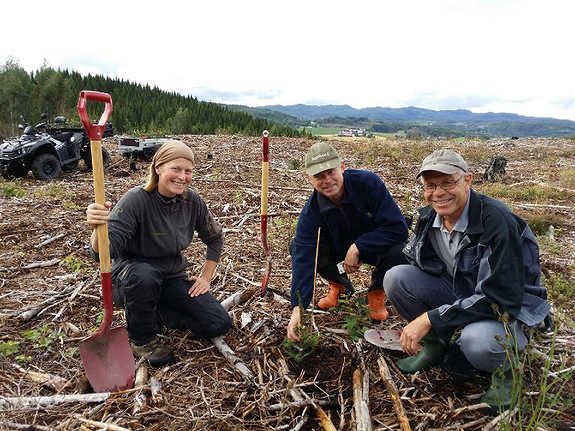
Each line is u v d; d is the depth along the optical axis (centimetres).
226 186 857
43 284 411
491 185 905
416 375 277
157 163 277
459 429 231
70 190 834
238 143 1573
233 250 502
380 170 1095
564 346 301
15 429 232
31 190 845
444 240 269
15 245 509
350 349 305
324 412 249
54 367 293
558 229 607
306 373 285
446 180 237
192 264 460
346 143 1834
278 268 454
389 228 308
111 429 231
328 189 299
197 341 323
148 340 295
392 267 307
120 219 274
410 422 240
